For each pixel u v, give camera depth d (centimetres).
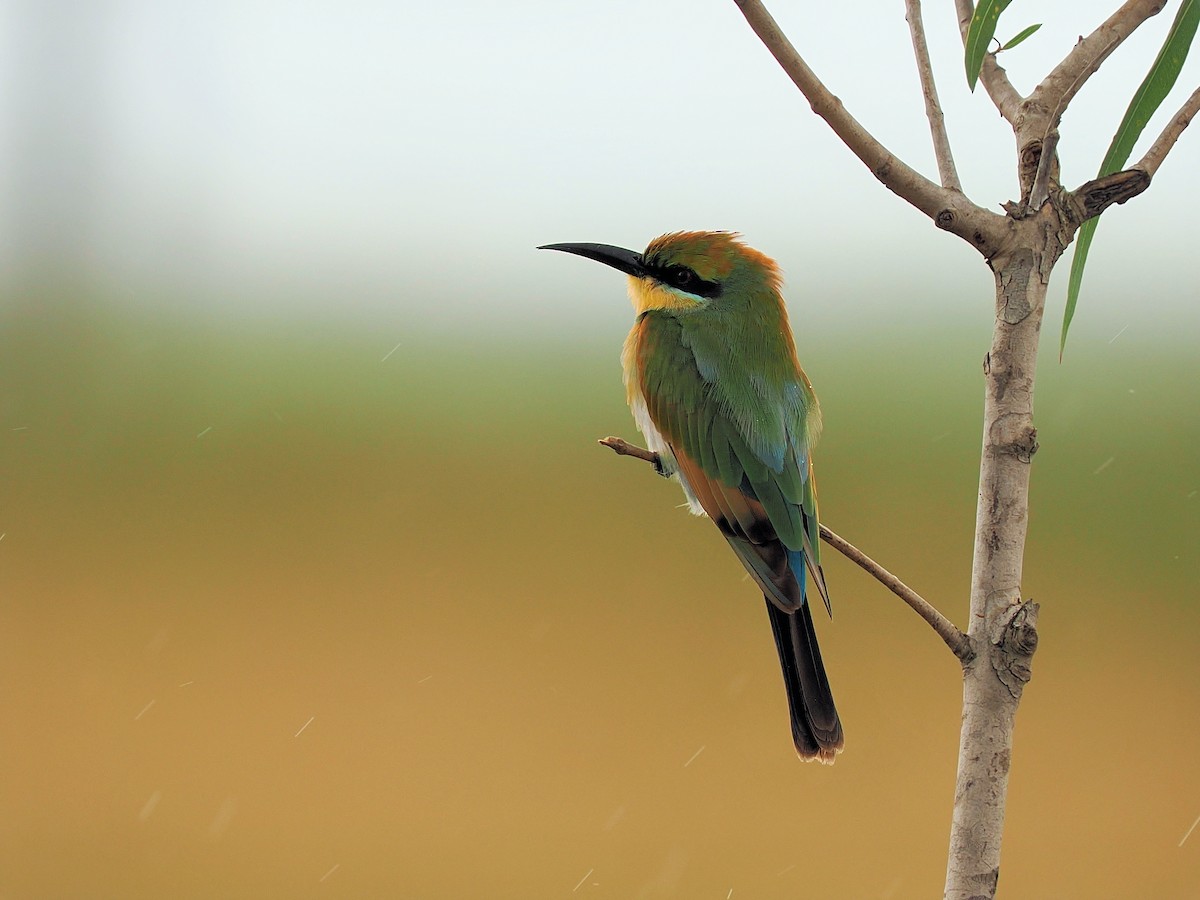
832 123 316
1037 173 326
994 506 318
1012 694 311
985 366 326
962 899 306
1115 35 344
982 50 340
